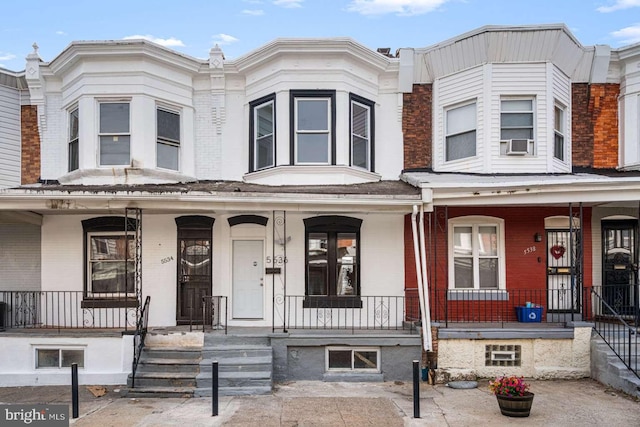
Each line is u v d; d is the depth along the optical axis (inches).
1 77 481.1
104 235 463.2
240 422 286.7
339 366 398.0
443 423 285.1
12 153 486.6
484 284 458.0
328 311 446.6
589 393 346.3
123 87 455.2
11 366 390.3
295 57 464.4
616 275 462.9
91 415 303.4
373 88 491.8
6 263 464.8
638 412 303.9
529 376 390.6
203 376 353.7
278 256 450.6
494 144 460.4
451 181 394.6
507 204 398.0
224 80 492.1
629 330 349.1
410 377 392.2
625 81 487.2
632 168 479.8
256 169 485.4
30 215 443.8
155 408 317.4
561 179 390.6
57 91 490.6
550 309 450.0
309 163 464.8
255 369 366.0
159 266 453.4
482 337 390.0
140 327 390.9
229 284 453.1
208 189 408.2
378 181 483.2
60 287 457.4
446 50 477.1
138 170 449.4
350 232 458.6
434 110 491.8
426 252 451.2
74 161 477.4
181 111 484.7
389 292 453.1
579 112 493.0
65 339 390.9
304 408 313.7
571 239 399.9
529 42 455.8
